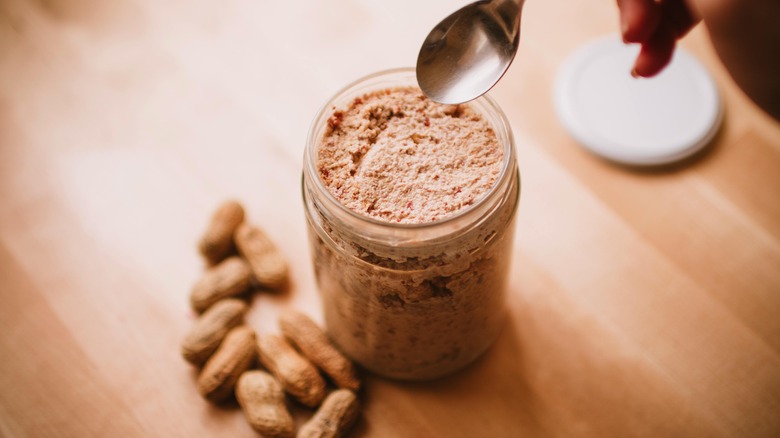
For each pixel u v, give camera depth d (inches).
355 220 14.1
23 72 21.5
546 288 18.4
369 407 17.3
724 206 19.0
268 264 18.4
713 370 17.4
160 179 19.9
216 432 17.1
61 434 17.1
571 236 18.9
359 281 15.2
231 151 20.2
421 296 15.2
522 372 17.6
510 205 15.2
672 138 19.5
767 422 16.9
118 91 21.1
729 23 14.9
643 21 15.8
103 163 20.1
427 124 15.4
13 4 22.4
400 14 21.9
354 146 15.2
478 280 15.4
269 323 18.3
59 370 17.8
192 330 17.6
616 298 18.2
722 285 18.2
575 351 17.8
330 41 21.6
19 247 19.1
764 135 19.6
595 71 20.5
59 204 19.6
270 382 17.1
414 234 14.0
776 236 18.6
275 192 19.7
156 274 18.8
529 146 19.8
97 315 18.3
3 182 19.9
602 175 19.5
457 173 14.9
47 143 20.4
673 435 16.9
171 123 20.6
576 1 21.5
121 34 22.0
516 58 20.9
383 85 15.8
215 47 21.7
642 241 18.7
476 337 17.0
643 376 17.4
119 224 19.4
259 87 21.0
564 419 17.1
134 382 17.6
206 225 19.3
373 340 16.6
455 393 17.4
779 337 17.7
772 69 15.2
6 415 17.3
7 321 18.3
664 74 20.3
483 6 14.9
